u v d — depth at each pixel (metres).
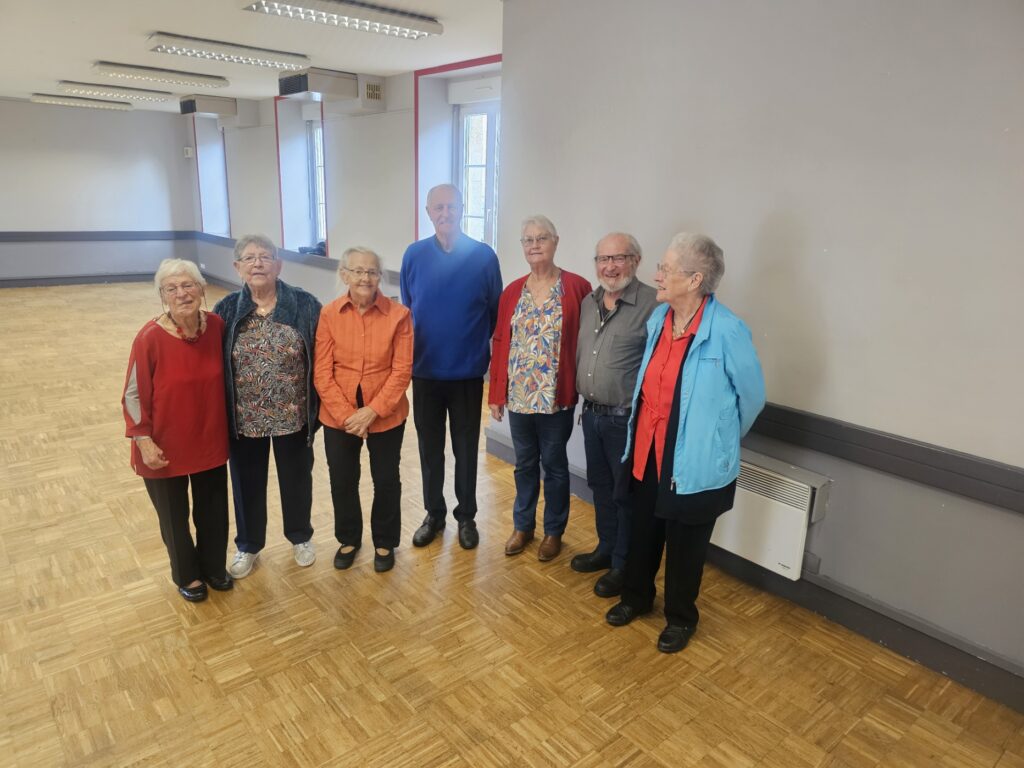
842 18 2.14
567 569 2.79
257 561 2.81
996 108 1.86
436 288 2.67
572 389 2.56
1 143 9.28
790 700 2.09
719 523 2.67
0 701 2.02
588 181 3.12
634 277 2.37
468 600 2.56
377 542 2.73
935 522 2.16
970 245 1.96
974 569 2.09
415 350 2.74
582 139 3.11
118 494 3.39
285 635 2.34
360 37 4.49
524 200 3.46
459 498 2.94
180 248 10.92
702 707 2.05
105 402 4.79
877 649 2.33
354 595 2.58
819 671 2.21
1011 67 1.82
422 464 2.92
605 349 2.35
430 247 2.70
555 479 2.75
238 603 2.52
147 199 10.48
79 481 3.52
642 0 2.74
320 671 2.17
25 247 9.72
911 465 2.15
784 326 2.45
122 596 2.55
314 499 3.38
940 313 2.05
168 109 9.75
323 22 4.08
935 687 2.15
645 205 2.88
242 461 2.54
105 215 10.20
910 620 2.26
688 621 2.31
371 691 2.09
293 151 8.11
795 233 2.37
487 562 2.83
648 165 2.84
